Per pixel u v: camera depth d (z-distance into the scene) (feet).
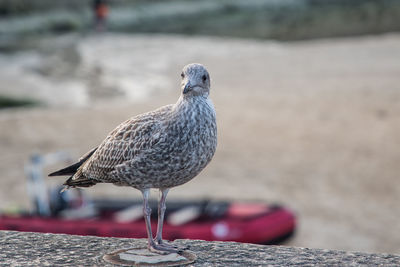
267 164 59.00
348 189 52.16
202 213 41.34
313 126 70.95
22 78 112.68
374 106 76.79
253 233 38.55
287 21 215.10
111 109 82.69
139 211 42.06
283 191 51.90
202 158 14.21
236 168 58.13
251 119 74.38
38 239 15.67
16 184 54.44
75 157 62.59
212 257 14.32
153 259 13.94
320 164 58.85
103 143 15.05
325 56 118.11
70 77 113.39
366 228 43.75
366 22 201.57
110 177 14.85
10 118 78.69
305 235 42.91
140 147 14.11
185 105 14.06
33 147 66.59
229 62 117.91
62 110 83.51
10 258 14.23
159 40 155.22
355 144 64.34
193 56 128.57
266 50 131.64
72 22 202.18
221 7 252.01
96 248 14.98
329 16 227.20
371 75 96.37
